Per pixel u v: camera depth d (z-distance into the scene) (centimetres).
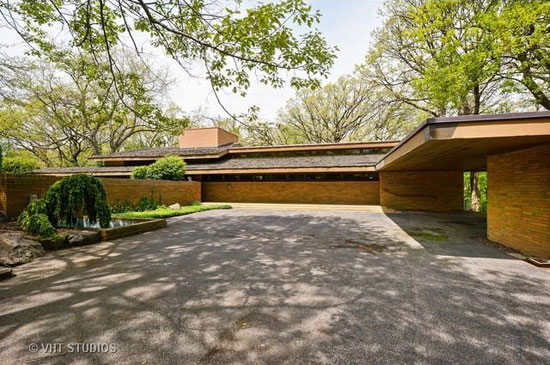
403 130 2561
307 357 228
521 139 445
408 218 1173
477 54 1056
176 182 1602
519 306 324
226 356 229
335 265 494
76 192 715
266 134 600
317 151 1938
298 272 454
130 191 1276
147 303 333
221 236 770
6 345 244
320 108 2861
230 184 1986
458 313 307
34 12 561
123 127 2852
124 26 577
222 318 296
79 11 551
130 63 2003
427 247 633
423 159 858
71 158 2984
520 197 575
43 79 2114
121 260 523
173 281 411
